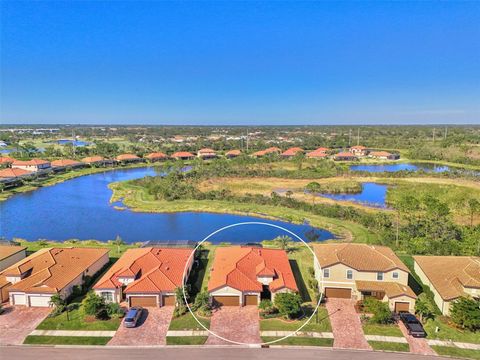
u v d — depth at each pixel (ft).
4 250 163.53
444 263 146.82
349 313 126.11
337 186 336.29
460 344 109.09
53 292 128.88
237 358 101.76
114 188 354.74
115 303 126.93
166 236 223.10
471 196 277.44
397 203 237.66
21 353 103.91
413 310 126.31
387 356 103.35
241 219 253.44
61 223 250.78
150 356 102.47
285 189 337.31
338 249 149.07
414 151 560.61
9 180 366.84
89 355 102.99
